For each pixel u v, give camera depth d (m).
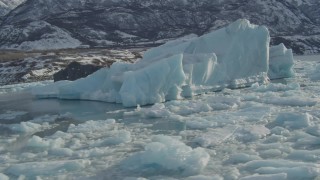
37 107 29.27
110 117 23.00
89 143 17.12
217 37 32.72
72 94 32.44
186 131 18.22
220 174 12.73
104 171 13.59
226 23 151.75
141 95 26.31
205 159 13.51
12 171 14.05
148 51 34.72
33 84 47.75
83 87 32.31
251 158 13.88
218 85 30.53
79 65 42.59
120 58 65.56
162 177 12.82
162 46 34.84
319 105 22.33
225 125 18.84
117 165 14.12
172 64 26.91
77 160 14.38
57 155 15.73
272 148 15.01
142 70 27.42
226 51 31.86
